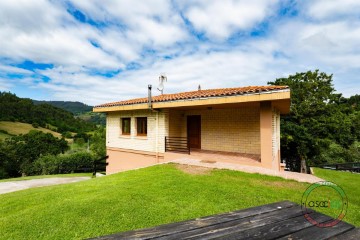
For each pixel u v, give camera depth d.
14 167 27.27
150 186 5.74
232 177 6.45
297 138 17.56
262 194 5.02
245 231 1.95
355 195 6.03
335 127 17.72
